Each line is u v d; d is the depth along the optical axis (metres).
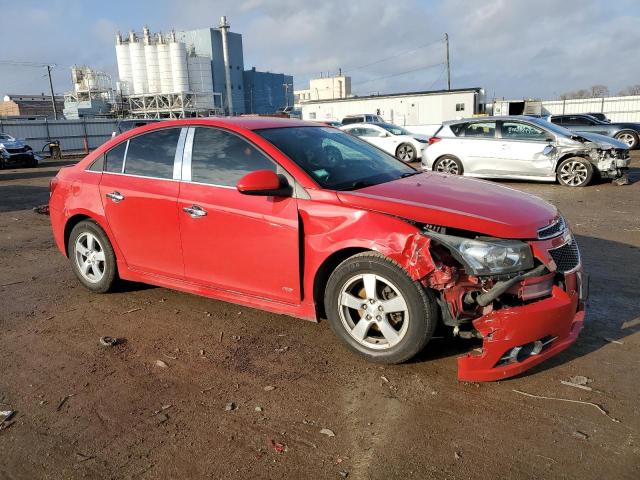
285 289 3.74
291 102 88.44
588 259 5.70
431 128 27.19
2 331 4.29
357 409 3.02
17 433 2.90
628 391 3.10
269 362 3.61
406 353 3.32
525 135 11.60
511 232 3.11
